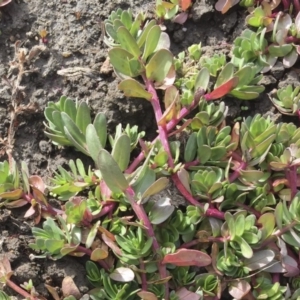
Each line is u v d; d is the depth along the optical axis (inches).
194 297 17.2
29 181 17.8
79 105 17.8
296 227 17.6
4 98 18.6
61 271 17.5
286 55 19.0
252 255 17.3
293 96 18.6
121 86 17.9
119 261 17.4
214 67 18.7
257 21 19.1
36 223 17.6
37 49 18.7
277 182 18.0
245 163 18.0
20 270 17.4
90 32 19.1
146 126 18.5
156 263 17.3
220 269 17.4
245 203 18.2
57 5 19.3
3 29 19.0
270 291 17.5
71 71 18.7
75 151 18.3
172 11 19.2
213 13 19.4
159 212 17.4
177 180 17.8
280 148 18.1
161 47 18.7
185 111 18.0
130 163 18.1
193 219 17.6
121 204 17.6
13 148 18.3
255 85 18.7
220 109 18.2
